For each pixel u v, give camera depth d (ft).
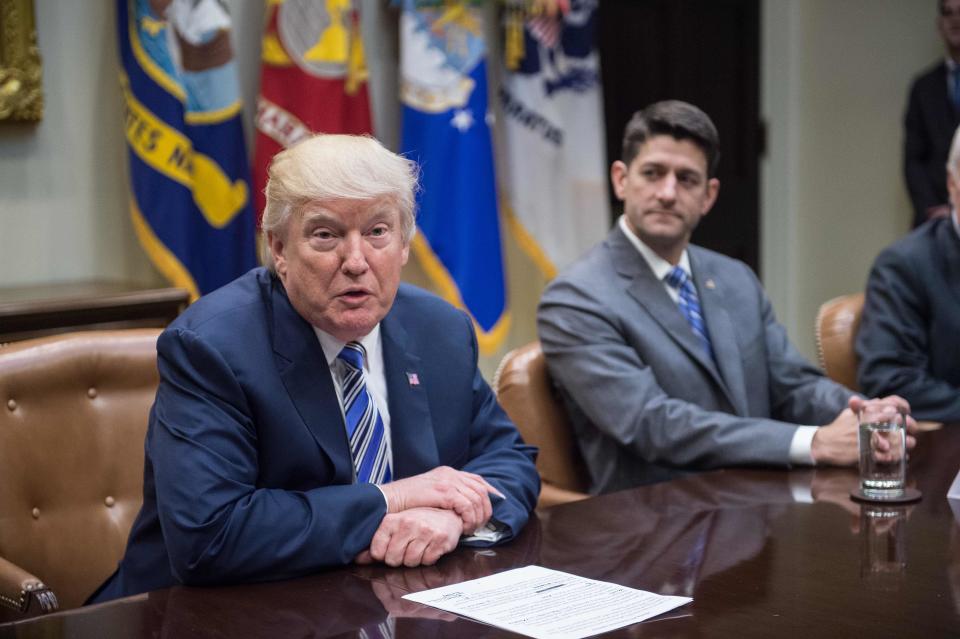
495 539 4.97
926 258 9.14
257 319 5.10
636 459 7.48
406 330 5.54
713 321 7.75
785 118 16.66
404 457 5.34
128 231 10.61
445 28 11.56
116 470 6.36
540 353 7.71
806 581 4.36
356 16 11.10
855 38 16.25
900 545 4.83
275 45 10.65
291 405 5.03
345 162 4.78
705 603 4.13
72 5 10.17
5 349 6.22
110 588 5.33
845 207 16.56
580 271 7.70
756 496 5.79
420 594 4.33
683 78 15.30
